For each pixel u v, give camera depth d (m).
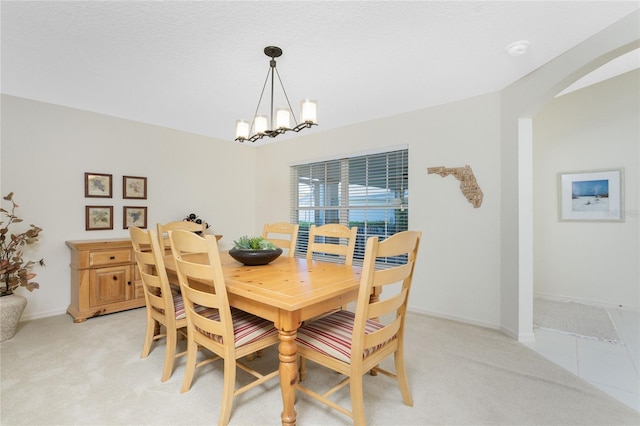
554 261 3.78
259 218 4.81
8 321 2.41
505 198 2.65
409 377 1.92
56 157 3.04
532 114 2.47
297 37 1.87
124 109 3.16
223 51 2.03
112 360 2.11
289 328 1.38
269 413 1.56
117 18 1.69
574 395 1.74
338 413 1.57
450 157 2.97
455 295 2.96
